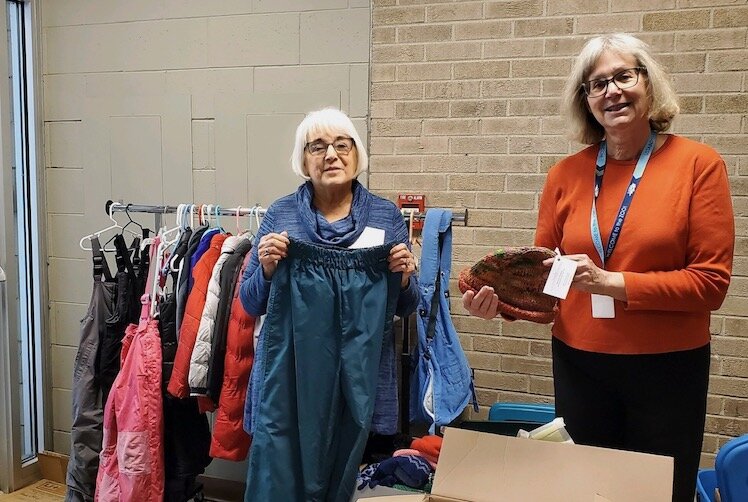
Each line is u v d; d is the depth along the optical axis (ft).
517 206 8.15
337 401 5.46
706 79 7.43
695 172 4.82
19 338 9.75
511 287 5.08
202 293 6.88
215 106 9.00
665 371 4.96
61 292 10.00
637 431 5.22
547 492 4.46
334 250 5.35
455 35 8.15
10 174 9.26
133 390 6.86
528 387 8.30
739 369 7.64
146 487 6.87
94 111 9.53
